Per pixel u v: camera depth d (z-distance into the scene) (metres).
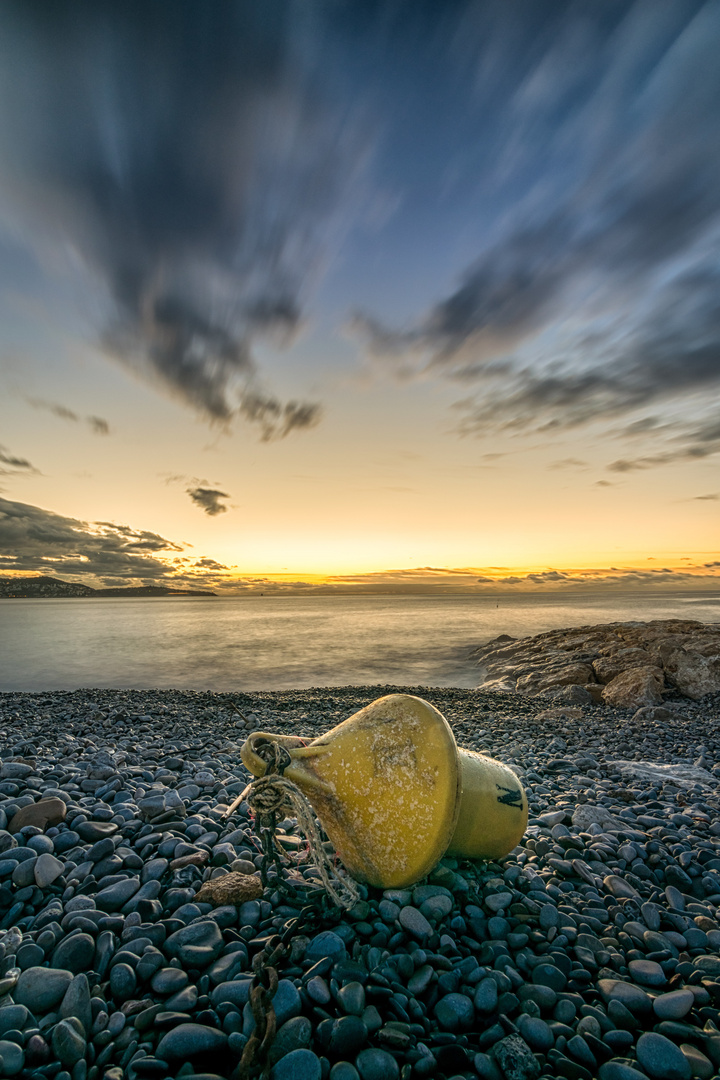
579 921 1.03
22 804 1.34
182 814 1.40
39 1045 0.69
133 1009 0.77
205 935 0.91
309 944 0.90
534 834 1.42
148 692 4.72
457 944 0.93
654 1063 0.72
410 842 0.97
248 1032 0.73
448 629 14.49
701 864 1.32
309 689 5.22
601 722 3.69
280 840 1.26
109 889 1.03
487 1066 0.70
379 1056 0.69
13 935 0.90
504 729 3.35
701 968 0.91
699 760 2.44
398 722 1.06
